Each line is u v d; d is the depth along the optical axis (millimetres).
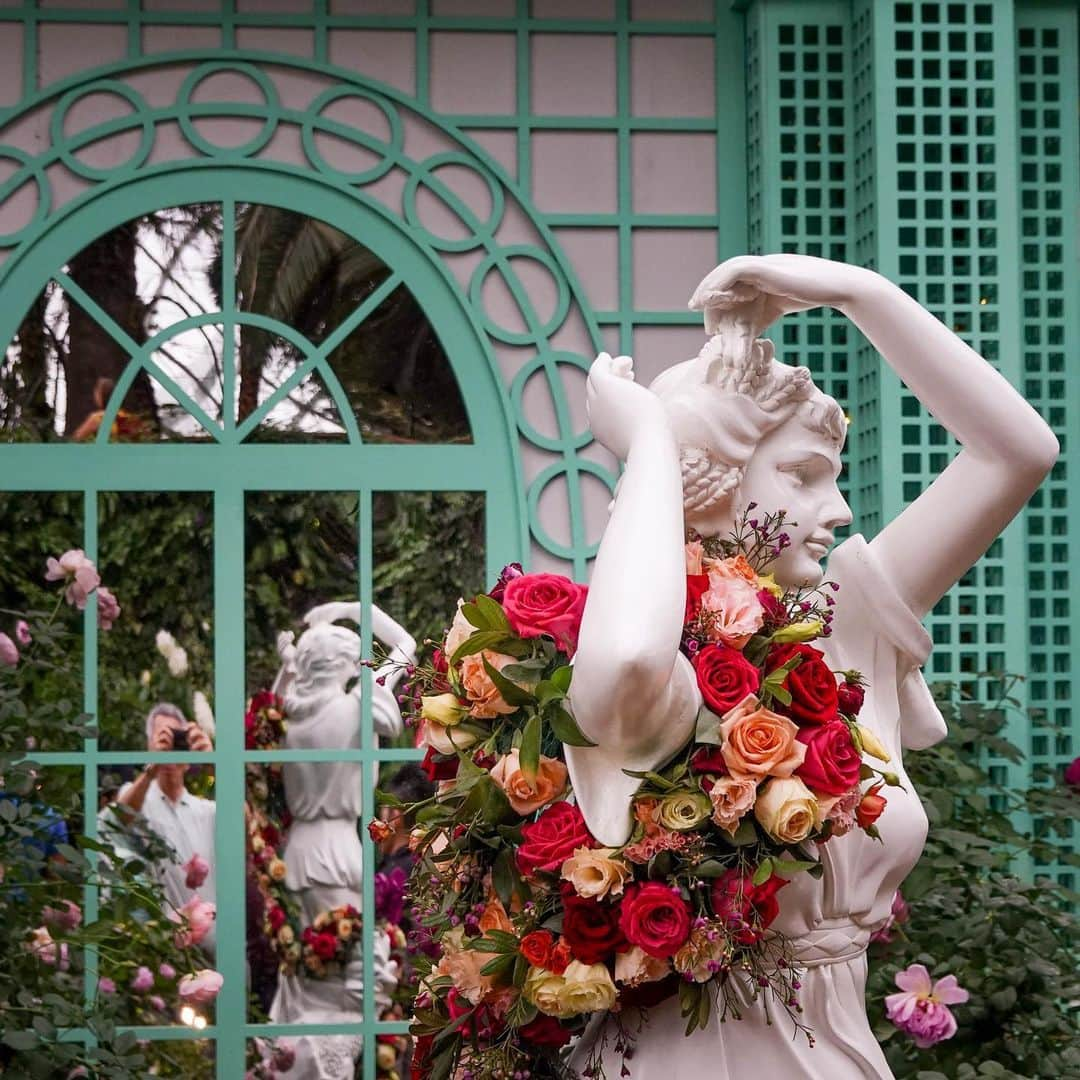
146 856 3842
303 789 3896
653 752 1600
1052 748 3857
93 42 3904
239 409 3928
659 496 1594
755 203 3984
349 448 3928
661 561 1541
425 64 3967
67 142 3883
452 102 3994
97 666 3865
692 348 4031
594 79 4035
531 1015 1639
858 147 3881
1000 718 3674
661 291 4035
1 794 3271
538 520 3953
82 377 3895
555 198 4016
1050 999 3254
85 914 3787
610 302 4023
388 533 3939
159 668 3883
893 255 3707
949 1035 2941
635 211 4035
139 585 3887
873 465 3764
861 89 3846
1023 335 3953
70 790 3836
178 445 3904
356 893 3883
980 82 3752
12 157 3871
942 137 3727
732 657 1623
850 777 1598
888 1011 2986
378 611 3924
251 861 3869
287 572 3918
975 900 3344
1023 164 4031
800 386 1823
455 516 3951
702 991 1618
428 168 3971
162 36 3930
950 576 1828
